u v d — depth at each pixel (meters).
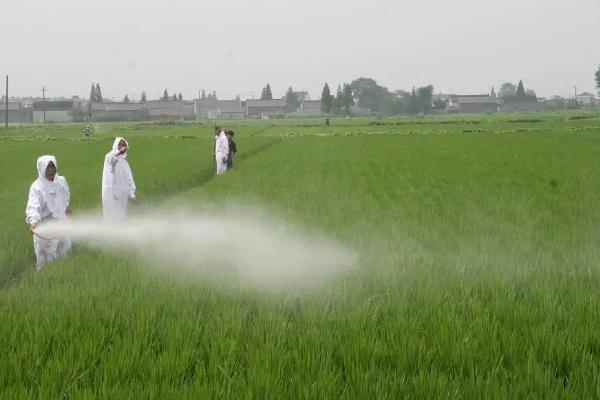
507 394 3.48
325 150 38.12
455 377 3.77
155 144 48.22
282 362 4.04
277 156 32.56
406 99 191.75
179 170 23.14
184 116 178.88
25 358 4.11
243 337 4.73
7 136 72.56
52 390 3.62
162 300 5.66
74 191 16.41
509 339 4.34
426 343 4.39
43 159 8.27
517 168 22.34
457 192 15.53
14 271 8.73
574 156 27.72
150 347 4.41
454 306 5.26
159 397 3.56
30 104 181.62
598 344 4.33
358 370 3.84
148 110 174.75
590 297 5.42
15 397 3.50
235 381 3.75
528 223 10.48
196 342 4.54
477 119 110.31
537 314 4.98
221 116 193.38
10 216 12.13
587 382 3.62
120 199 11.16
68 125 127.25
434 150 35.88
